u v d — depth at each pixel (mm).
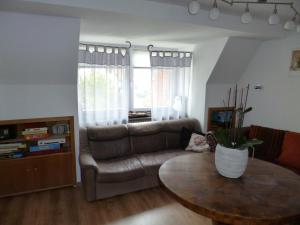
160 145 3682
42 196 2900
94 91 3471
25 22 2188
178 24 2492
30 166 2906
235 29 2807
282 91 3504
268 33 3125
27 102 2871
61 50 2551
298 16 2711
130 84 3961
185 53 4109
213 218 1382
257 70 3865
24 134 2896
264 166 2092
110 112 3664
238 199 1502
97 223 2387
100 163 3062
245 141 1779
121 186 2875
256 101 3939
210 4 2316
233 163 1747
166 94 4098
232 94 4262
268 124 3764
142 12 2182
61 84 2986
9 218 2438
